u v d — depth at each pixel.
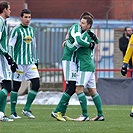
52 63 51.44
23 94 48.06
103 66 51.12
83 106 28.39
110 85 42.84
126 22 56.25
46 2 66.00
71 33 28.08
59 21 65.12
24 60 30.16
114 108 38.56
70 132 22.80
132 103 42.50
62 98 28.67
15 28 30.00
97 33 51.28
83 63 28.16
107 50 51.28
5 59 27.62
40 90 49.78
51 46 51.34
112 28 51.41
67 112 35.06
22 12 30.09
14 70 27.64
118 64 51.31
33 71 30.42
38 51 51.31
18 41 30.06
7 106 39.56
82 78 28.17
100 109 28.70
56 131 23.14
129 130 23.62
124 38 46.44
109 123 26.92
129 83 42.66
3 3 27.69
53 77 50.97
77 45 27.70
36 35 51.12
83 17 28.05
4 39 27.34
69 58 28.44
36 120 28.75
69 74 28.52
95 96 28.80
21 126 25.09
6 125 25.52
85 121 28.11
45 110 36.72
